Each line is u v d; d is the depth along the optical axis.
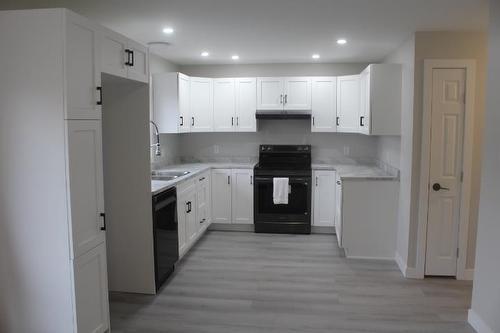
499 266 2.57
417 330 2.85
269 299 3.36
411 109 3.74
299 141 5.86
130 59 2.90
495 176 2.63
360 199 4.32
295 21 3.34
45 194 2.23
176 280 3.78
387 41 4.13
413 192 3.76
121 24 3.45
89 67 2.37
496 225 2.61
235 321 2.99
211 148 6.02
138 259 3.43
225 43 4.30
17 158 2.23
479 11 3.02
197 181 4.76
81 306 2.35
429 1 2.79
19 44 2.17
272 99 5.51
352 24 3.44
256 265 4.18
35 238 2.27
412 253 3.83
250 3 2.86
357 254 4.39
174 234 3.90
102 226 2.54
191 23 3.42
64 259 2.26
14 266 2.32
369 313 3.11
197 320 3.01
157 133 4.57
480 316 2.80
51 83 2.16
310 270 4.03
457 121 3.65
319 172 5.30
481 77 3.61
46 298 2.31
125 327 2.90
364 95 4.60
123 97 3.27
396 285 3.65
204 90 5.52
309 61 5.53
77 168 2.26
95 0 2.78
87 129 2.35
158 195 3.50
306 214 5.32
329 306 3.23
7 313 2.37
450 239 3.77
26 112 2.20
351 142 5.76
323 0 2.78
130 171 3.34
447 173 3.70
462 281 3.74
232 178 5.45
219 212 5.52
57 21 2.12
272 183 5.30
